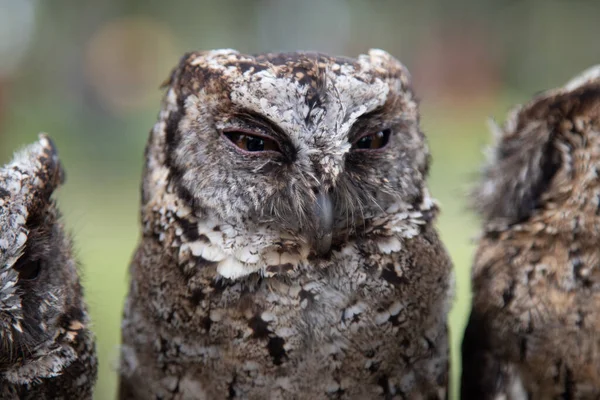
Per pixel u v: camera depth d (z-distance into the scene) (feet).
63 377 1.71
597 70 1.83
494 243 1.82
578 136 1.77
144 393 1.78
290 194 1.71
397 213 1.76
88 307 1.76
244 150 1.71
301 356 1.73
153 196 1.76
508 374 1.82
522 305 1.79
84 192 4.36
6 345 1.67
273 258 1.73
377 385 1.75
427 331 1.76
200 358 1.74
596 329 1.76
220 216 1.73
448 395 1.82
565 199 1.78
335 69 1.71
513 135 1.84
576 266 1.77
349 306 1.73
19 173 1.70
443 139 4.57
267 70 1.70
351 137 1.72
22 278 1.69
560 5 5.31
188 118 1.73
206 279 1.73
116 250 3.34
